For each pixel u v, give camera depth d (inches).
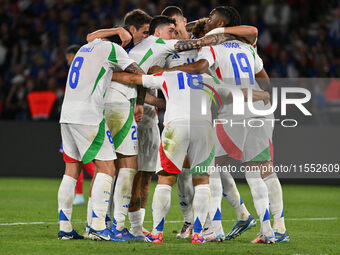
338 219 1114.1
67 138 814.5
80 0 2635.3
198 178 796.6
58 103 2082.9
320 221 1083.9
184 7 2463.1
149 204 1349.7
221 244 790.5
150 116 890.1
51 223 1000.2
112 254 696.4
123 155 824.3
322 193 1670.8
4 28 2576.3
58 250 719.7
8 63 2486.5
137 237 829.2
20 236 842.2
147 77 800.9
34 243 773.9
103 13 2546.8
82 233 899.4
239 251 729.6
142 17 912.3
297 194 1642.5
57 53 2422.5
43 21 2610.7
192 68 806.5
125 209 820.0
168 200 797.2
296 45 2343.8
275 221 824.9
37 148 2070.6
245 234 901.2
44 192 1590.8
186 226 871.1
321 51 2305.6
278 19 2464.3
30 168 2078.0
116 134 818.8
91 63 797.9
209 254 705.0
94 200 794.2
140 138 888.3
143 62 847.1
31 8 2694.4
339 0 2576.3
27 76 2340.1
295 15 2495.1
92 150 791.7
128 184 819.4
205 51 812.6
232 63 808.9
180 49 837.2
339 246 789.9
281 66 2178.9
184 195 858.8
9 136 2094.0
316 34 2464.3
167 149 784.3
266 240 800.3
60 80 2278.5
